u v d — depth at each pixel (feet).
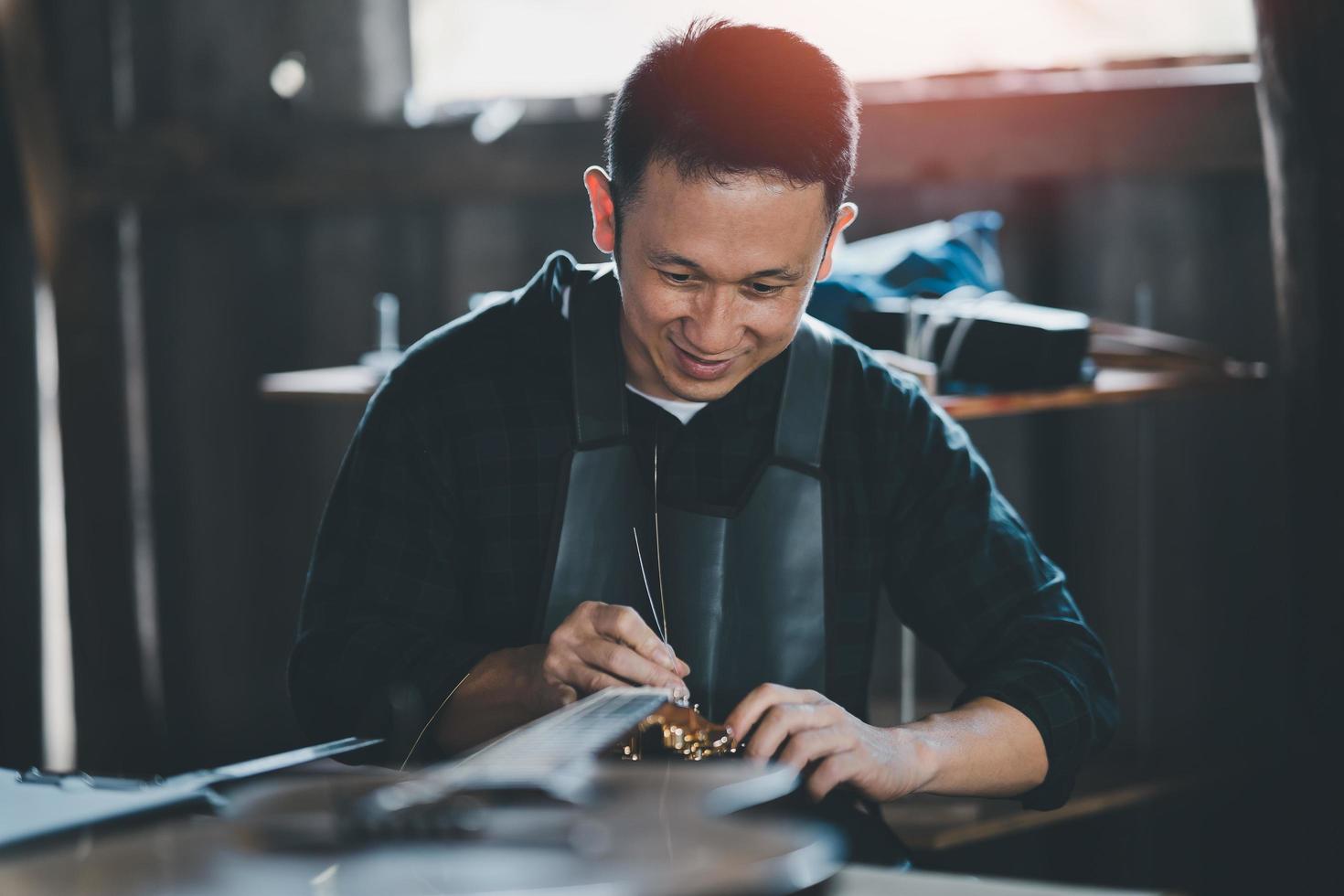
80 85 10.75
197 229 10.78
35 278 10.90
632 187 4.02
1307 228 7.19
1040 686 4.44
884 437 4.94
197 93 10.70
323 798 2.69
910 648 7.80
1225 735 9.04
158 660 11.18
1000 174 9.19
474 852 2.21
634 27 10.11
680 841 2.24
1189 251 8.91
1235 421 8.89
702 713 4.70
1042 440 9.28
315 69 10.53
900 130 9.35
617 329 4.78
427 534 4.75
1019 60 9.37
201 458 10.95
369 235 10.54
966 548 4.88
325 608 4.66
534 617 4.78
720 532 4.72
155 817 2.61
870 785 3.79
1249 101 8.68
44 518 11.16
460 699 4.25
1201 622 9.04
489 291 10.34
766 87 3.82
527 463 4.80
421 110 10.49
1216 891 9.02
